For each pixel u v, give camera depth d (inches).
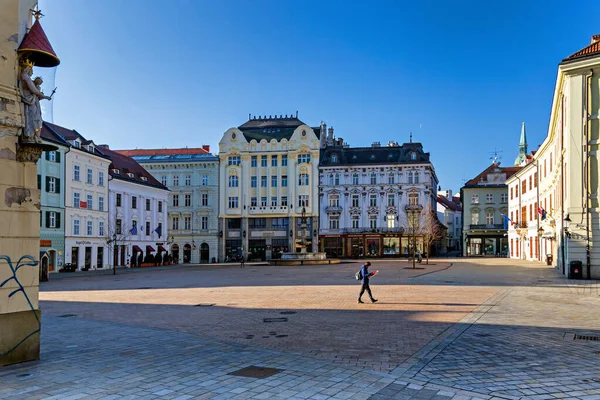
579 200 1170.0
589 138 1171.3
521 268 1705.2
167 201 2945.4
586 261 1162.0
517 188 2714.1
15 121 387.5
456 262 2245.3
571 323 546.6
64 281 1373.0
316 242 2979.8
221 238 3063.5
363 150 3070.9
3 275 377.1
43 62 418.0
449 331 498.9
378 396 288.0
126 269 2143.2
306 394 291.1
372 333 492.1
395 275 1370.6
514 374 336.8
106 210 2231.8
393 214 2933.1
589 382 317.1
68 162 1967.3
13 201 386.9
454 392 295.9
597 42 1233.4
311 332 502.3
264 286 1067.3
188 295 909.2
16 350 374.6
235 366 359.9
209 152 3341.5
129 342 459.5
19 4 401.1
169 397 286.5
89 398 285.0
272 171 3063.5
